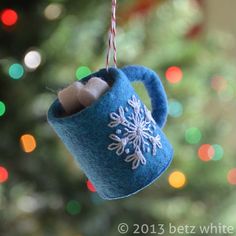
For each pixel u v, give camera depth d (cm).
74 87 31
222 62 84
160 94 35
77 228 77
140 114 32
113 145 31
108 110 31
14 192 76
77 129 31
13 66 70
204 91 83
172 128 82
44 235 77
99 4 71
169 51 81
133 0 73
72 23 72
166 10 83
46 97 73
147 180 32
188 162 83
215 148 85
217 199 85
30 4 72
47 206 78
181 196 83
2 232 76
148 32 82
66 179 76
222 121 90
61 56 73
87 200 76
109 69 33
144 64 77
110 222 78
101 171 32
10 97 73
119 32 76
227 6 115
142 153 32
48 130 74
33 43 72
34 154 74
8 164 73
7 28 71
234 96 87
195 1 105
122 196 32
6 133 74
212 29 114
